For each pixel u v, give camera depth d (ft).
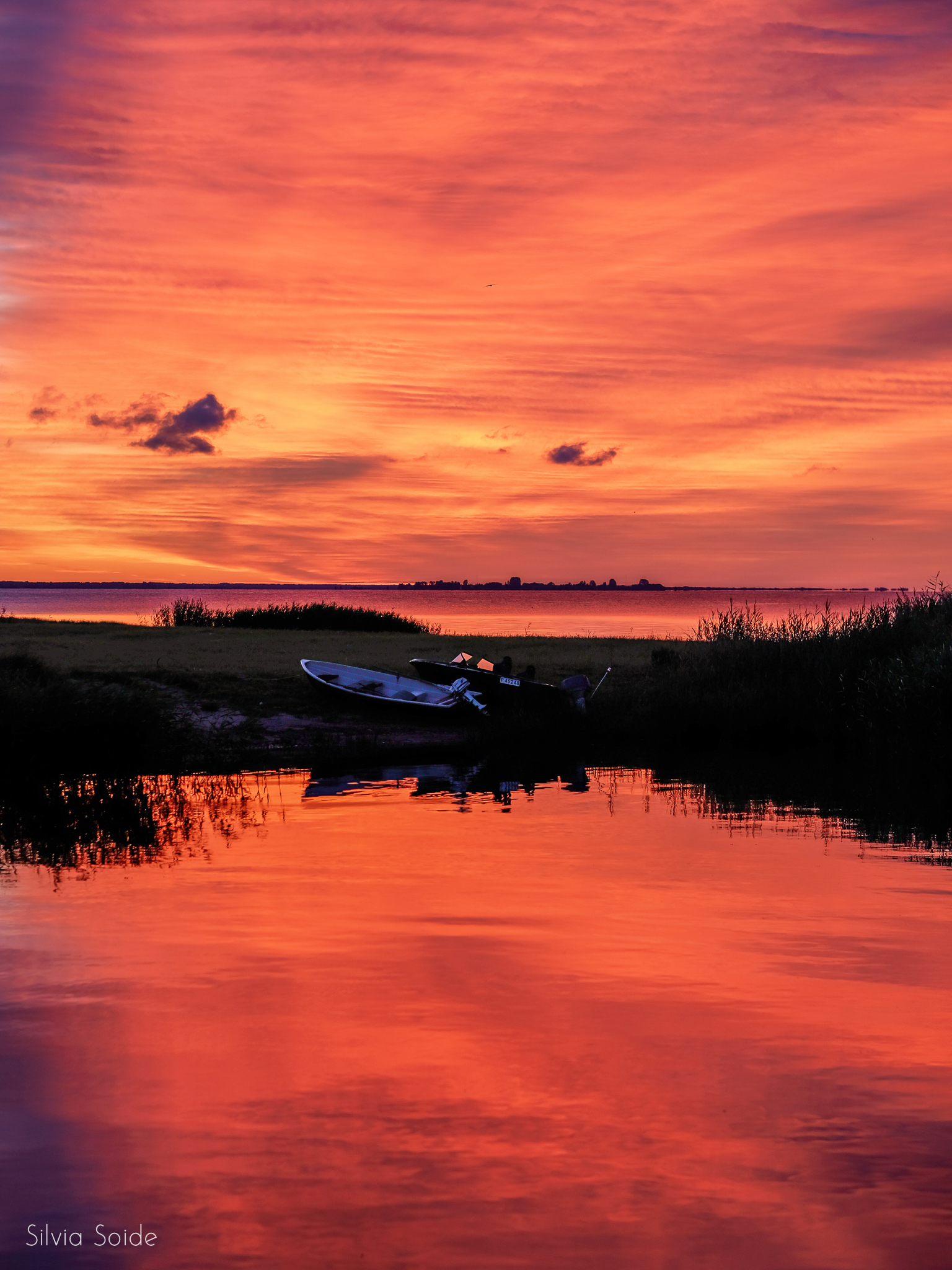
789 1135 19.90
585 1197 18.02
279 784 60.80
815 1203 17.81
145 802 55.52
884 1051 23.36
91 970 28.55
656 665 90.94
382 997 26.55
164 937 31.50
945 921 32.94
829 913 33.94
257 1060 22.97
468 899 35.65
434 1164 19.06
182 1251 16.60
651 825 48.57
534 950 30.17
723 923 32.76
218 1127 20.25
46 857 42.86
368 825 48.96
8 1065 22.68
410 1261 16.42
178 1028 24.62
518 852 43.01
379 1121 20.51
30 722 62.75
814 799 55.01
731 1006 25.89
